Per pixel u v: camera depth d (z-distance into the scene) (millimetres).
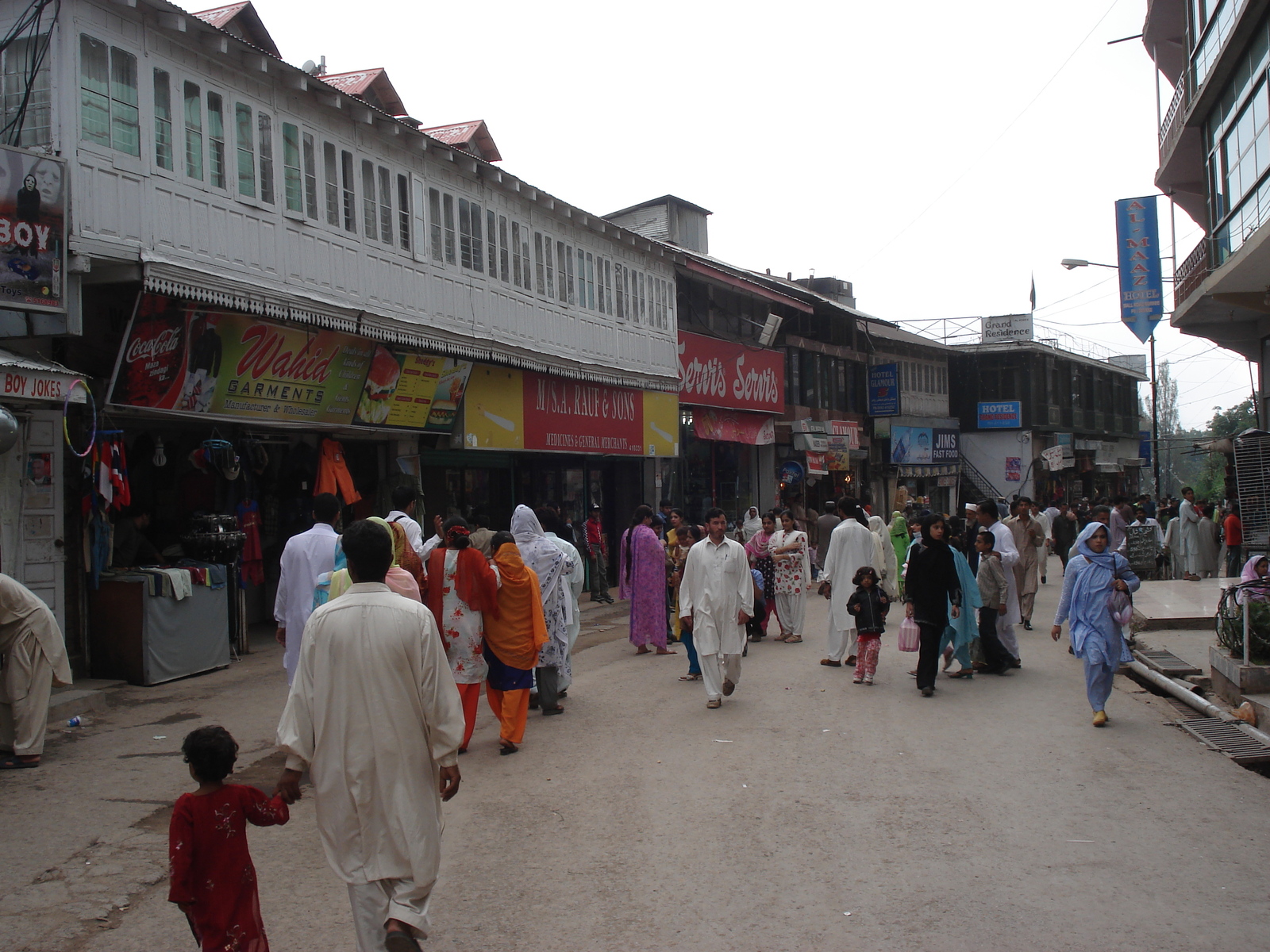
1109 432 53000
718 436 24406
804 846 5258
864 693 9422
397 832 3619
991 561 10391
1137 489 62031
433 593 7375
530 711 8812
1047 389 44938
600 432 18922
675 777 6582
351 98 11648
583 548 19000
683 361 22250
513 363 15555
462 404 14898
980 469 44031
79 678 9602
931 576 9273
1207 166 17234
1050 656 11672
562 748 7422
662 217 30203
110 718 8312
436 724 3752
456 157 13891
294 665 7039
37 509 8922
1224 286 15766
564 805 6023
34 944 4238
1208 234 16984
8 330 8445
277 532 13023
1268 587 8609
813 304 29672
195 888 3629
